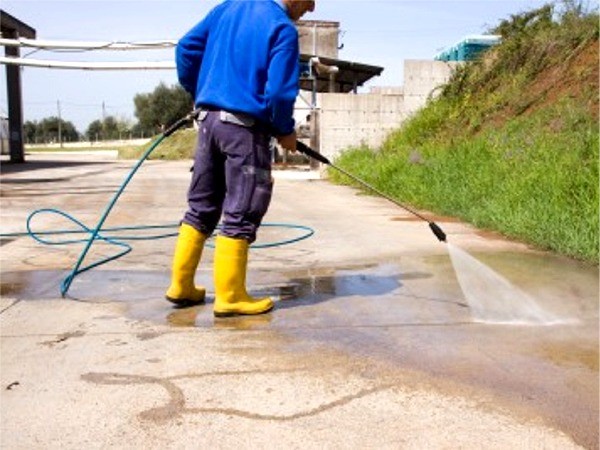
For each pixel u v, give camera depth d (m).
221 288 2.80
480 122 9.77
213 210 2.93
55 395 1.95
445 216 6.54
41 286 3.43
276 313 2.87
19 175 14.63
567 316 2.80
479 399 1.92
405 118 13.11
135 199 8.52
